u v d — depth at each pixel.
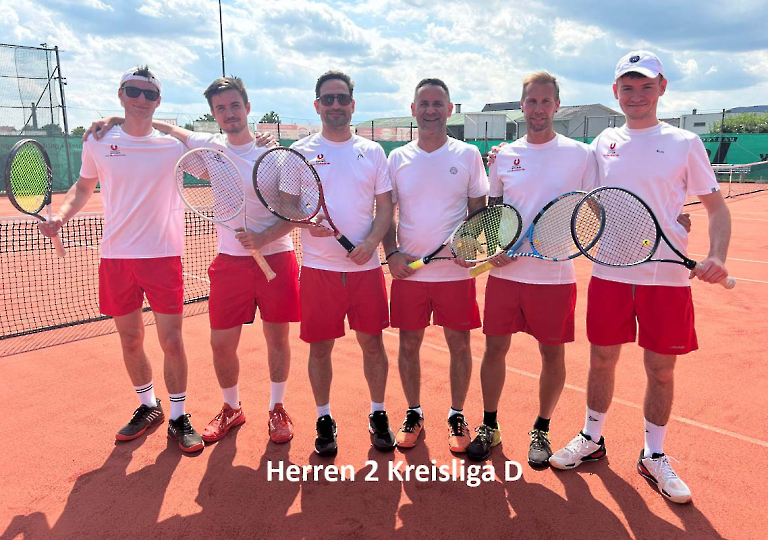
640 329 2.94
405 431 3.41
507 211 3.11
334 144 3.26
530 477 3.05
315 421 3.70
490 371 3.27
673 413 3.71
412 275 3.34
